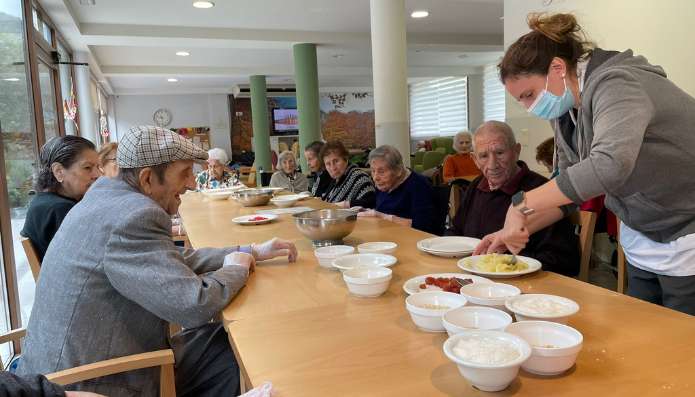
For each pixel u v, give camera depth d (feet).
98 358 4.04
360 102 46.73
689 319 3.25
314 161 13.82
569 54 4.01
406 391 2.49
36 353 4.10
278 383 2.64
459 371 2.64
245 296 4.18
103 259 3.95
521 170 6.41
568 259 5.40
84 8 16.02
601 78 3.77
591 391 2.40
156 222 4.06
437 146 35.37
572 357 2.51
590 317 3.35
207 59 26.73
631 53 4.06
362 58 27.37
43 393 3.03
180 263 4.02
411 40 22.98
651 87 3.85
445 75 36.78
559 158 5.17
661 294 4.76
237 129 43.88
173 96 42.42
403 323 3.42
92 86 26.23
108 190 4.36
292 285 4.44
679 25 9.12
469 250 5.09
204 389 5.03
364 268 4.31
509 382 2.40
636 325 3.18
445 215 9.19
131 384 4.12
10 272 9.23
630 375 2.54
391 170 8.74
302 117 21.91
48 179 7.12
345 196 10.63
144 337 4.29
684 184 4.11
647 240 4.65
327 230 5.72
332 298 4.04
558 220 5.37
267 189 11.50
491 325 3.01
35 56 11.93
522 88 4.22
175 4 16.05
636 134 3.46
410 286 3.94
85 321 4.00
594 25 10.80
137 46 21.86
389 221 7.56
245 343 3.18
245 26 19.74
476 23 20.99
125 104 41.29
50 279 4.12
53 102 15.84
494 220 6.50
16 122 10.69
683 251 4.31
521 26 12.79
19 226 10.70
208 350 5.16
